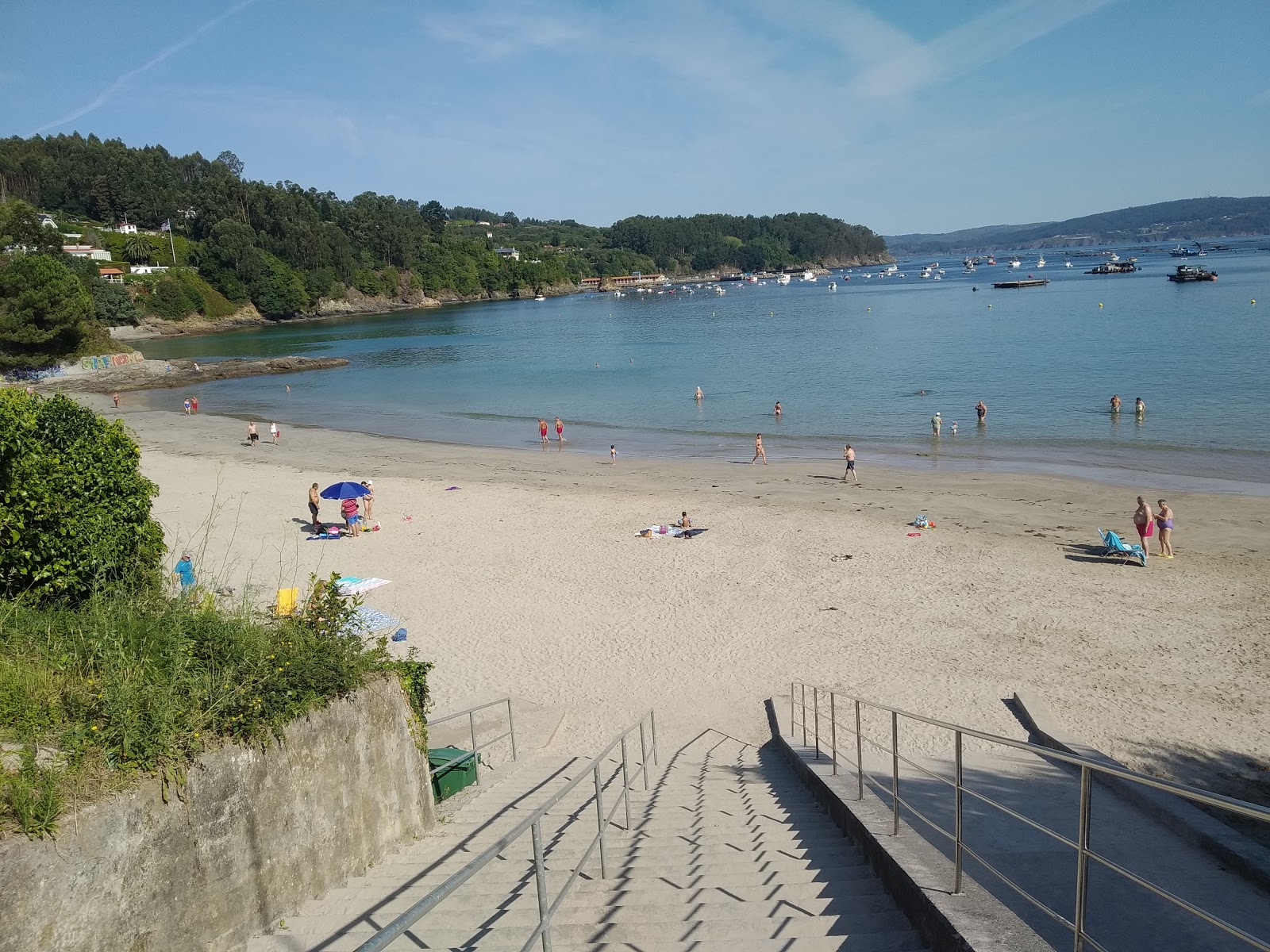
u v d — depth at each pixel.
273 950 6.46
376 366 89.44
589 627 20.42
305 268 173.62
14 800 5.25
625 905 6.60
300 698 7.52
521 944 5.95
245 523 30.09
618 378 73.00
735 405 57.00
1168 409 46.19
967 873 7.85
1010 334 88.88
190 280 149.75
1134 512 27.92
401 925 3.24
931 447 41.06
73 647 7.14
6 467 9.82
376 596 22.84
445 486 35.28
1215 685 15.91
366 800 8.27
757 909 6.30
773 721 15.69
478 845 8.78
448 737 14.83
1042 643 18.27
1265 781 12.45
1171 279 155.12
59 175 178.62
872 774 11.82
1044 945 4.78
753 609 21.02
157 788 5.99
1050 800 10.88
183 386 77.69
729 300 190.38
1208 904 7.45
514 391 68.38
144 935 5.80
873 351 81.94
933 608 20.48
